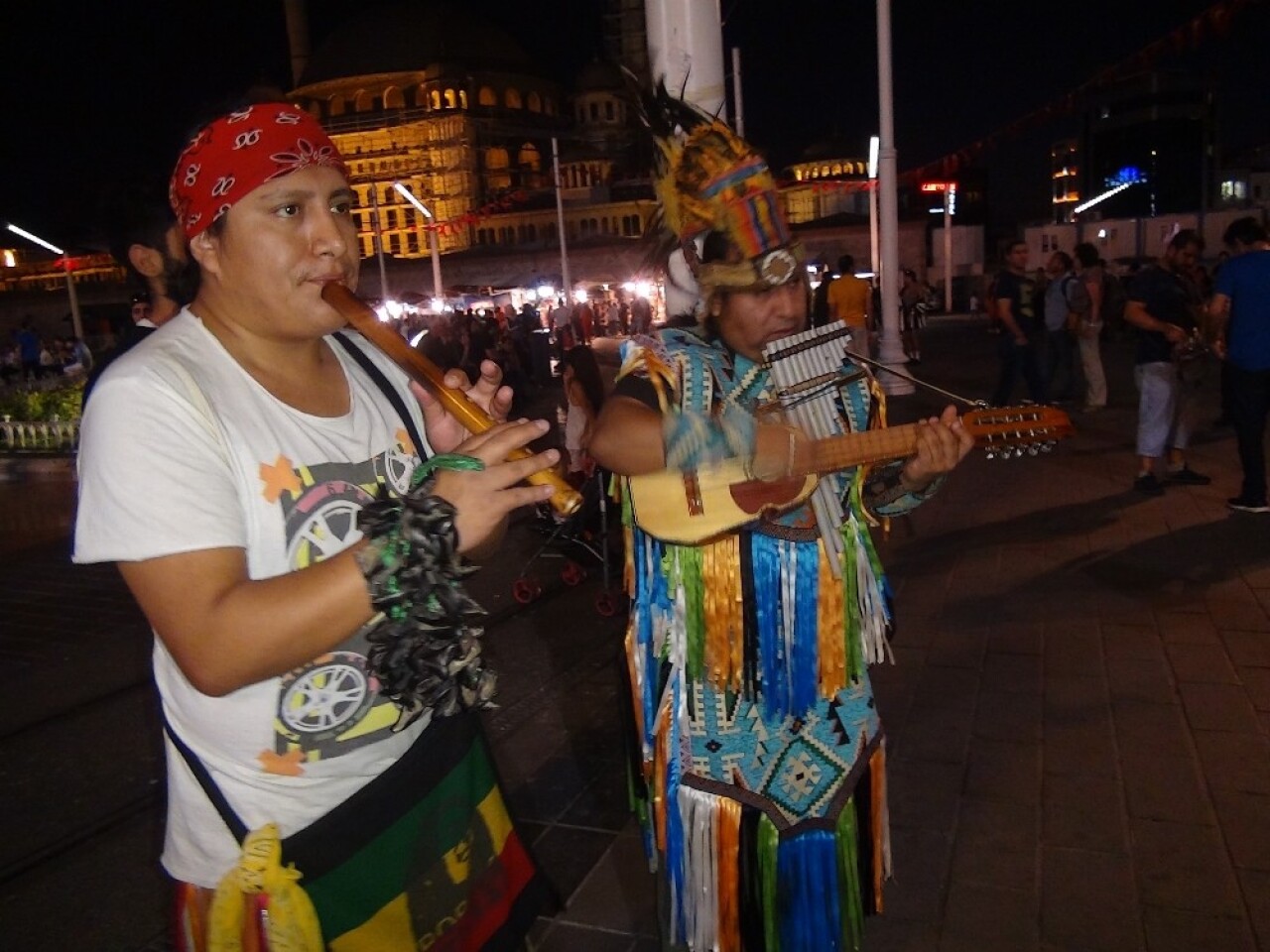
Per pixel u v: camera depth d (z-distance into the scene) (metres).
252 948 1.35
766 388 1.90
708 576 1.89
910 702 3.84
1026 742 3.48
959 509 6.77
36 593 6.43
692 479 1.86
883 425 2.05
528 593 5.51
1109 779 3.20
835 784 1.98
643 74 1.92
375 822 1.42
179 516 1.21
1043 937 2.50
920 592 5.08
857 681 2.02
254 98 1.35
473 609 1.27
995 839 2.92
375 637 1.26
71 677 4.81
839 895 1.99
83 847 3.19
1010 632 4.48
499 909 1.62
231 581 1.23
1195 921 2.52
